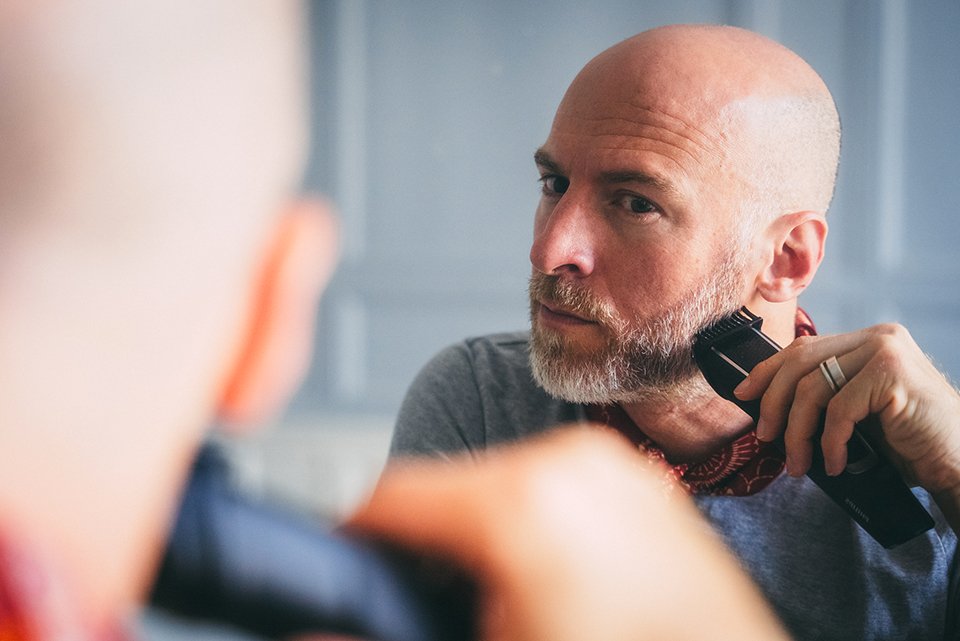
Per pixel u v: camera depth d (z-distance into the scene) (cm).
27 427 8
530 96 421
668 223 99
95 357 9
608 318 100
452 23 422
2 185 8
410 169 426
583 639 12
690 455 105
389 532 13
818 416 88
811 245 106
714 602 13
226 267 10
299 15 10
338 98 422
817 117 106
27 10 8
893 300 396
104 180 9
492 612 12
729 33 107
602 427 107
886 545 88
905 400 86
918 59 393
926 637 96
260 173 10
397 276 424
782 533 98
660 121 99
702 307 101
